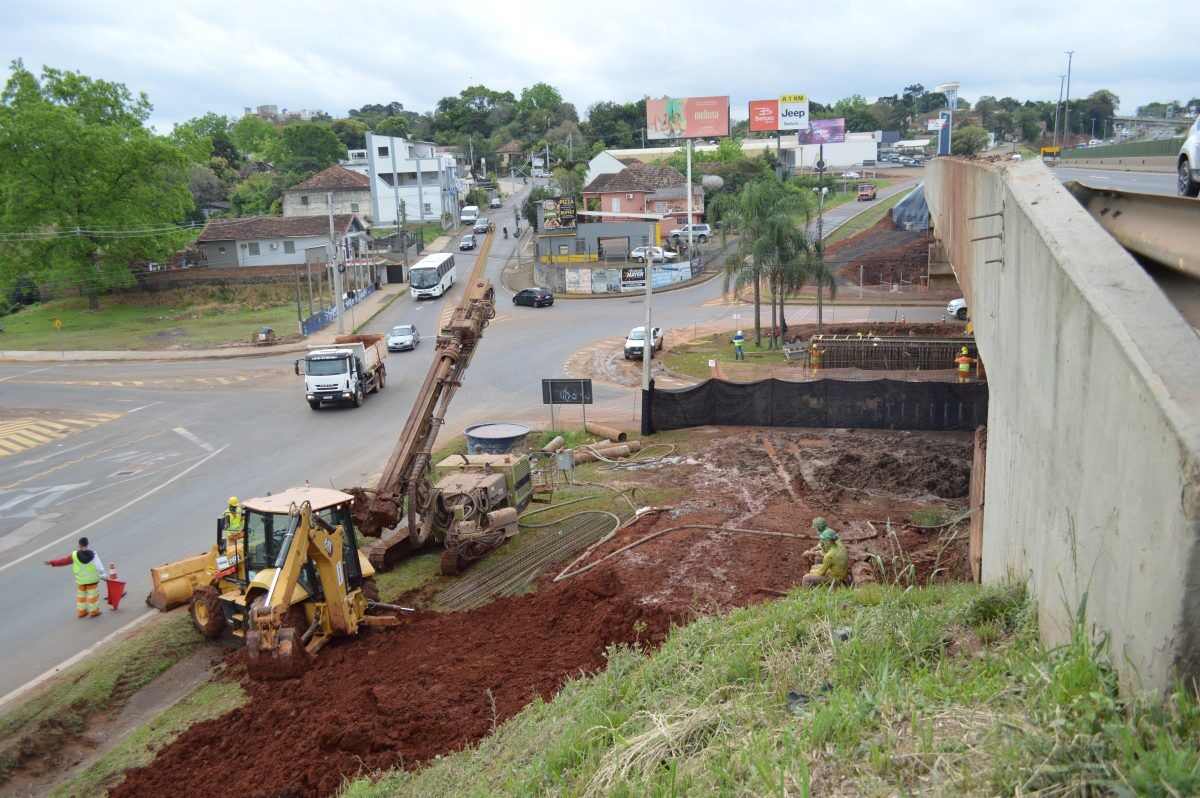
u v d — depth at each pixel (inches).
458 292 2598.4
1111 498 221.8
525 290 2358.5
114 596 652.1
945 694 233.3
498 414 1284.4
